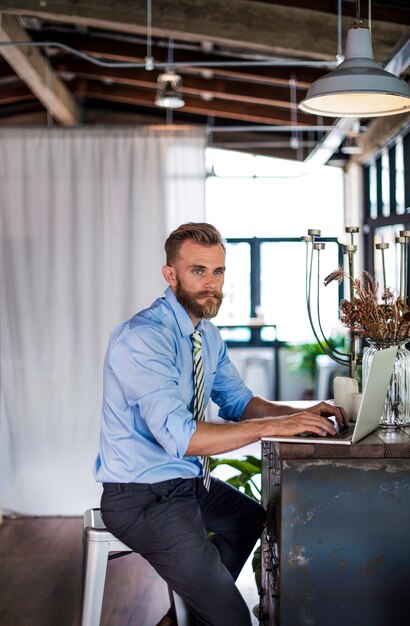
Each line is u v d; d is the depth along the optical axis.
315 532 2.23
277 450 2.29
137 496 2.42
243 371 9.87
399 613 2.24
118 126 5.13
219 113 8.79
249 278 9.93
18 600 3.64
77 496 5.08
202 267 2.47
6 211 5.11
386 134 6.84
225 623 2.36
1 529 4.81
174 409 2.34
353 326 2.58
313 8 4.86
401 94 2.53
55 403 5.08
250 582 3.87
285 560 2.24
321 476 2.22
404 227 6.71
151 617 3.42
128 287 5.09
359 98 2.82
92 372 5.08
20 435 5.09
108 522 2.46
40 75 7.04
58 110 8.45
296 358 9.63
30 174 5.12
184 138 5.12
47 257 5.10
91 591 2.51
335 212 9.79
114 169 5.12
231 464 3.79
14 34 6.00
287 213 9.87
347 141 7.43
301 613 2.24
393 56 4.02
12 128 5.13
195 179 5.13
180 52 7.07
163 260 5.12
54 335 5.08
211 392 2.91
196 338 2.55
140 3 4.91
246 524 2.70
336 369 9.33
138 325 2.44
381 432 2.40
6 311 5.11
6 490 5.09
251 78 7.14
